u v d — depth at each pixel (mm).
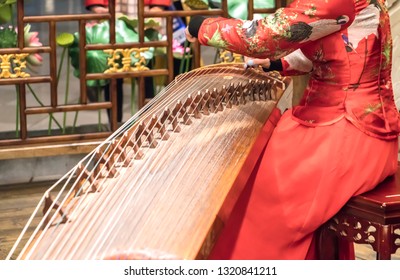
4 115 6863
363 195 2709
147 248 1855
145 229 1947
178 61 5680
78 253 1838
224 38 2744
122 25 5164
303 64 3041
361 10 2693
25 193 4883
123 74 4941
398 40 4680
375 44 2738
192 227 1962
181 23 5879
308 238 2783
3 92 7703
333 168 2723
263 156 2838
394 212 2625
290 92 4934
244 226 2840
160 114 2721
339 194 2725
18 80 4777
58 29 10094
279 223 2781
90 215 2018
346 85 2762
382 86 2818
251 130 2682
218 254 2850
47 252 1846
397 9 4633
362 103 2760
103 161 2367
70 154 5043
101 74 4922
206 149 2475
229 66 3371
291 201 2766
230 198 2201
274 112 2996
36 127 6477
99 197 2123
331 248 2834
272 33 2660
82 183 2201
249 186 2844
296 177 2764
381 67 2781
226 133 2617
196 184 2215
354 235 2725
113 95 5012
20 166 4965
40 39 9547
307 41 2688
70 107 4941
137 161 2361
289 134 2838
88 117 6918
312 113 2822
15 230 4254
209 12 4961
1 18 4867
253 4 4984
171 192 2162
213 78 3184
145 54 5199
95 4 5359
